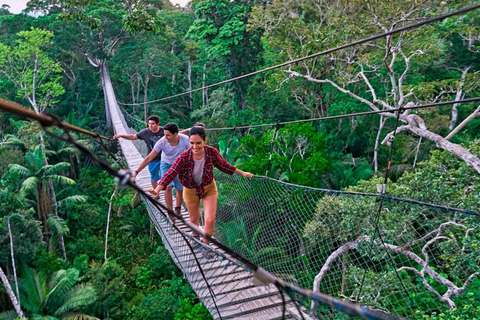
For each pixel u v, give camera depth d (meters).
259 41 24.92
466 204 7.35
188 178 3.05
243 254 4.57
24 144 21.81
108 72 33.53
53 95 27.22
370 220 4.98
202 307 14.34
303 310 3.61
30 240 16.31
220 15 25.50
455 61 22.47
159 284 17.83
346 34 12.95
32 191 20.41
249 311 3.67
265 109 24.11
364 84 22.19
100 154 28.55
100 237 22.14
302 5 18.39
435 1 11.56
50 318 13.59
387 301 4.97
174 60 33.56
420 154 20.16
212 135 25.23
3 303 15.09
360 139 22.95
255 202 4.78
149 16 9.84
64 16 9.84
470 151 8.82
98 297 15.73
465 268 5.41
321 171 14.92
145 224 22.56
